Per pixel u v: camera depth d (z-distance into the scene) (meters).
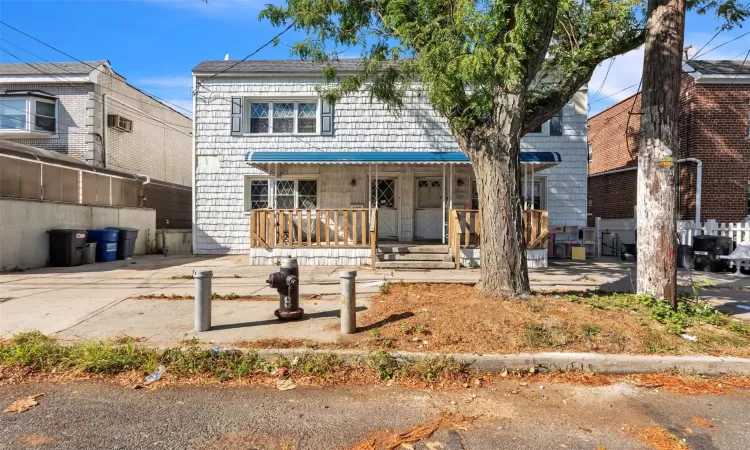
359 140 13.74
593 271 10.54
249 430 3.28
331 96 9.06
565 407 3.72
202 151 13.94
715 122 13.74
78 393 3.90
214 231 14.02
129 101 18.42
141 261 12.34
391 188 13.67
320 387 4.11
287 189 13.95
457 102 5.95
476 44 5.18
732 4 6.83
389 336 5.02
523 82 5.76
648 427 3.37
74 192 12.62
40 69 16.39
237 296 7.29
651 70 5.82
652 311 5.43
